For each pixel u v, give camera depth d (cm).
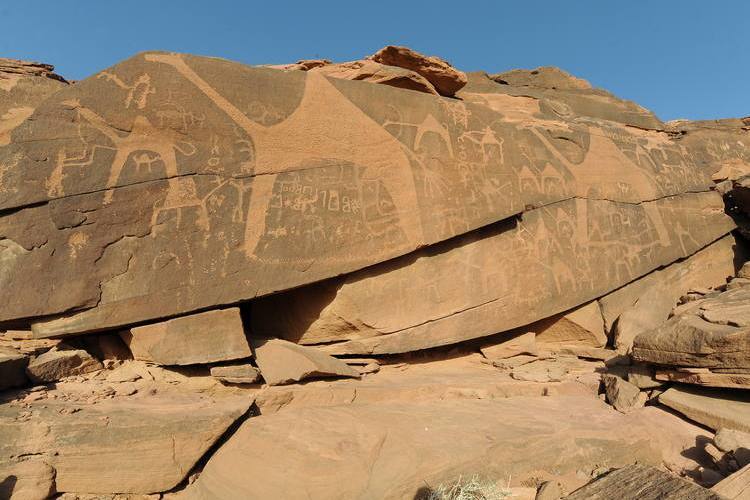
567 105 1073
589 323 797
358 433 435
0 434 392
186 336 534
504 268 732
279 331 666
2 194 479
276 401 511
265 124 593
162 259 530
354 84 653
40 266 488
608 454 451
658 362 550
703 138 1077
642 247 852
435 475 395
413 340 663
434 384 589
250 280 566
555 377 650
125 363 539
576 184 813
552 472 432
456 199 696
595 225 818
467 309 697
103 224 511
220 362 552
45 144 497
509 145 761
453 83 892
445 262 694
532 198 762
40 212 491
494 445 429
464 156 714
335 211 618
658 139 968
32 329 498
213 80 571
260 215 578
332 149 627
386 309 651
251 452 412
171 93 549
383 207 647
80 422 412
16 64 659
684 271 903
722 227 943
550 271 766
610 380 601
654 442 470
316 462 388
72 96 512
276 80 609
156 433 422
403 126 676
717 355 492
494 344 760
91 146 513
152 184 531
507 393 601
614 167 863
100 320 507
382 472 390
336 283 636
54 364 493
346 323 638
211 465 421
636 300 839
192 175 549
